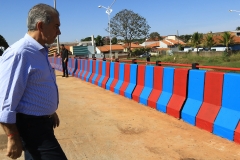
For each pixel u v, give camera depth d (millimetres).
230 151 3715
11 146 1968
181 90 5340
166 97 5793
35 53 2037
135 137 4402
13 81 1921
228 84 4203
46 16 2092
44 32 2113
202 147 3893
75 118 5594
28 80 2023
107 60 10344
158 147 3969
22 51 1967
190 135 4379
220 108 4387
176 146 3973
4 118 1894
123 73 8023
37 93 2078
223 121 4219
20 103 2037
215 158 3531
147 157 3645
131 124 5078
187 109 5062
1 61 1993
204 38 67625
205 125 4555
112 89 8570
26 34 2141
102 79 9703
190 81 5086
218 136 4281
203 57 41281
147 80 6652
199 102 4863
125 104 6754
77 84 10820
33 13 2098
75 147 4051
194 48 69938
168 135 4426
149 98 6355
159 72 6094
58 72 17219
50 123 2250
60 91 9078
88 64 11695
